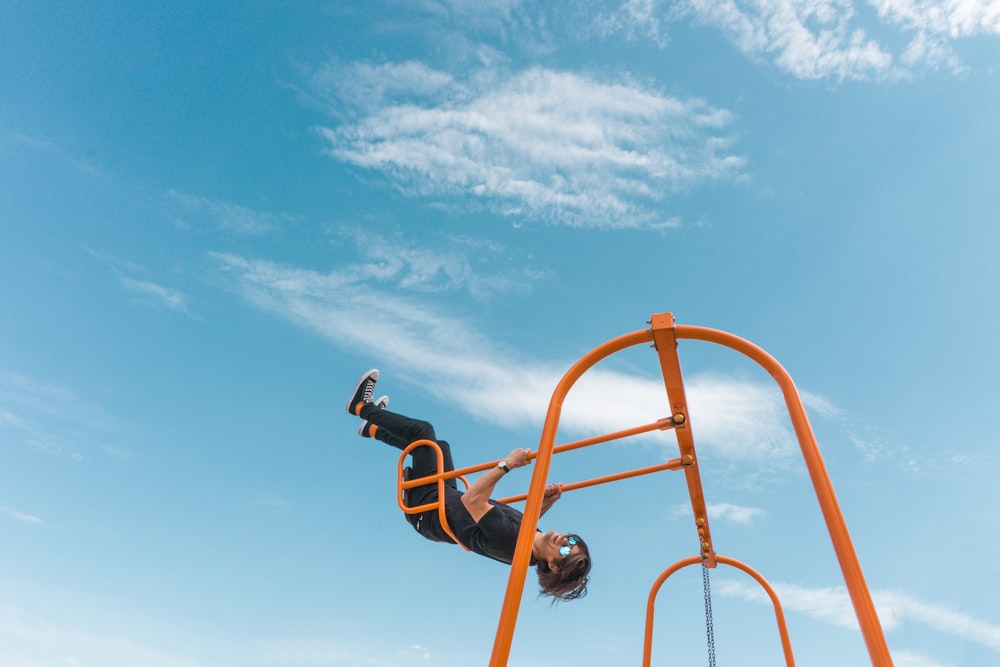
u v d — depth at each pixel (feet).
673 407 10.42
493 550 11.54
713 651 13.16
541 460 8.63
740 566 13.44
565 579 11.50
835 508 7.66
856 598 7.22
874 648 6.93
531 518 8.27
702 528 12.85
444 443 12.85
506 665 7.51
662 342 9.31
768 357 8.89
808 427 8.23
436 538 12.28
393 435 13.29
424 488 12.26
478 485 11.05
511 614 7.73
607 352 9.34
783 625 13.09
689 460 11.05
